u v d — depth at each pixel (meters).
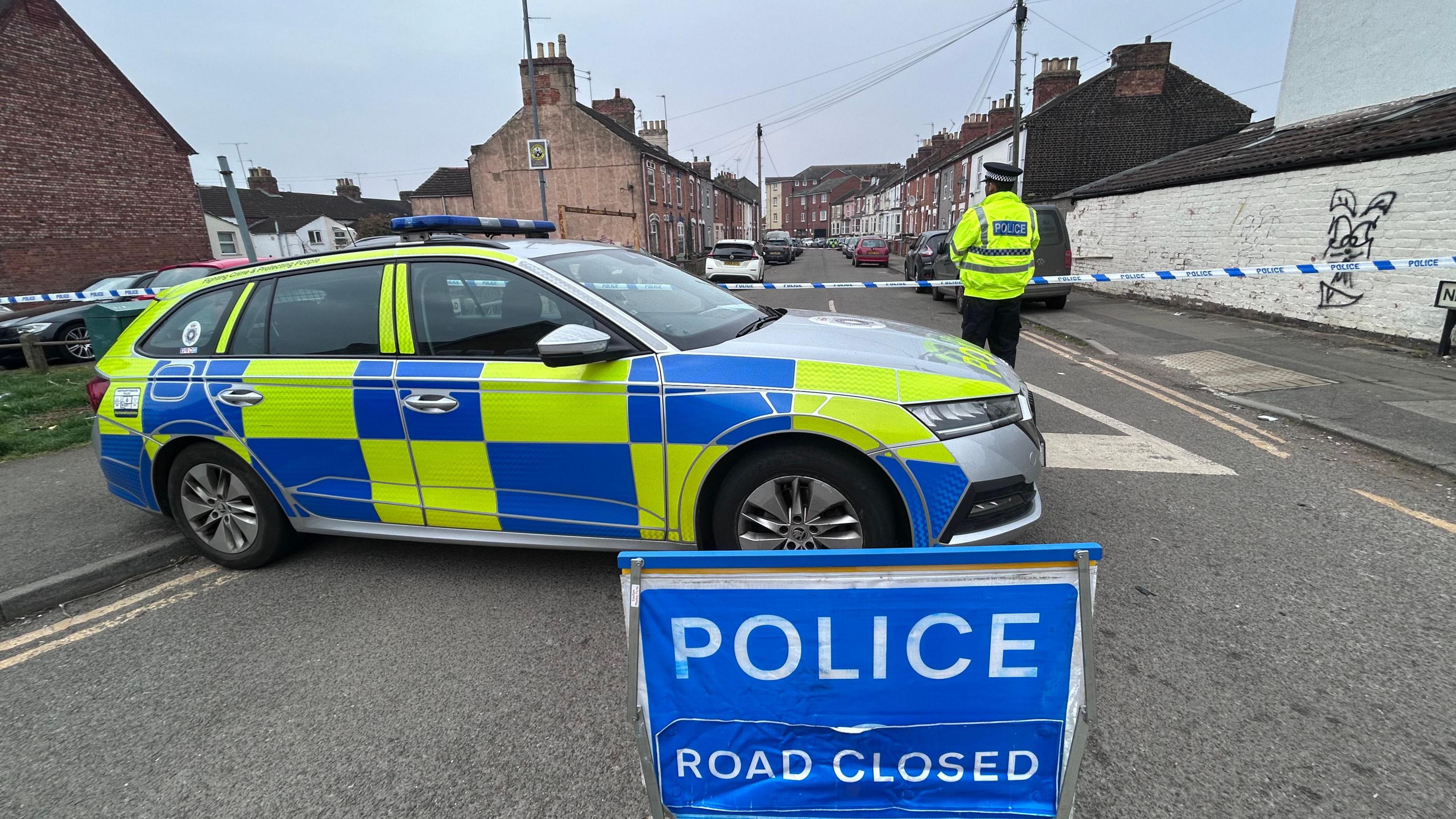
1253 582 3.04
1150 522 3.66
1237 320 10.02
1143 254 12.91
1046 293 11.56
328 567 3.57
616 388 2.77
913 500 2.59
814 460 2.66
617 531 2.93
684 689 1.53
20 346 9.30
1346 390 5.97
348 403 3.12
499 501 3.04
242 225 8.70
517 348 2.97
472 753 2.24
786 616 1.47
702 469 2.73
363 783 2.13
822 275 27.38
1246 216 10.12
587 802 2.03
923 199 43.38
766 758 1.56
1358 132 9.02
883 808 1.57
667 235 36.91
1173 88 23.12
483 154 31.28
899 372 2.73
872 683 1.49
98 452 3.67
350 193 54.50
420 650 2.80
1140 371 7.34
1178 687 2.38
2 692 2.66
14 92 14.20
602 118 34.47
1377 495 3.94
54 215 14.89
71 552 3.69
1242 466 4.45
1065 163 23.64
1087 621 1.41
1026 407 2.94
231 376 3.32
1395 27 9.74
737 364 2.74
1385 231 7.90
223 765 2.23
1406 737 2.13
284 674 2.69
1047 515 3.77
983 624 1.45
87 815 2.05
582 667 2.65
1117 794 1.96
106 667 2.80
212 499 3.52
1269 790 1.95
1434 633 2.63
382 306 3.15
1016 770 1.53
